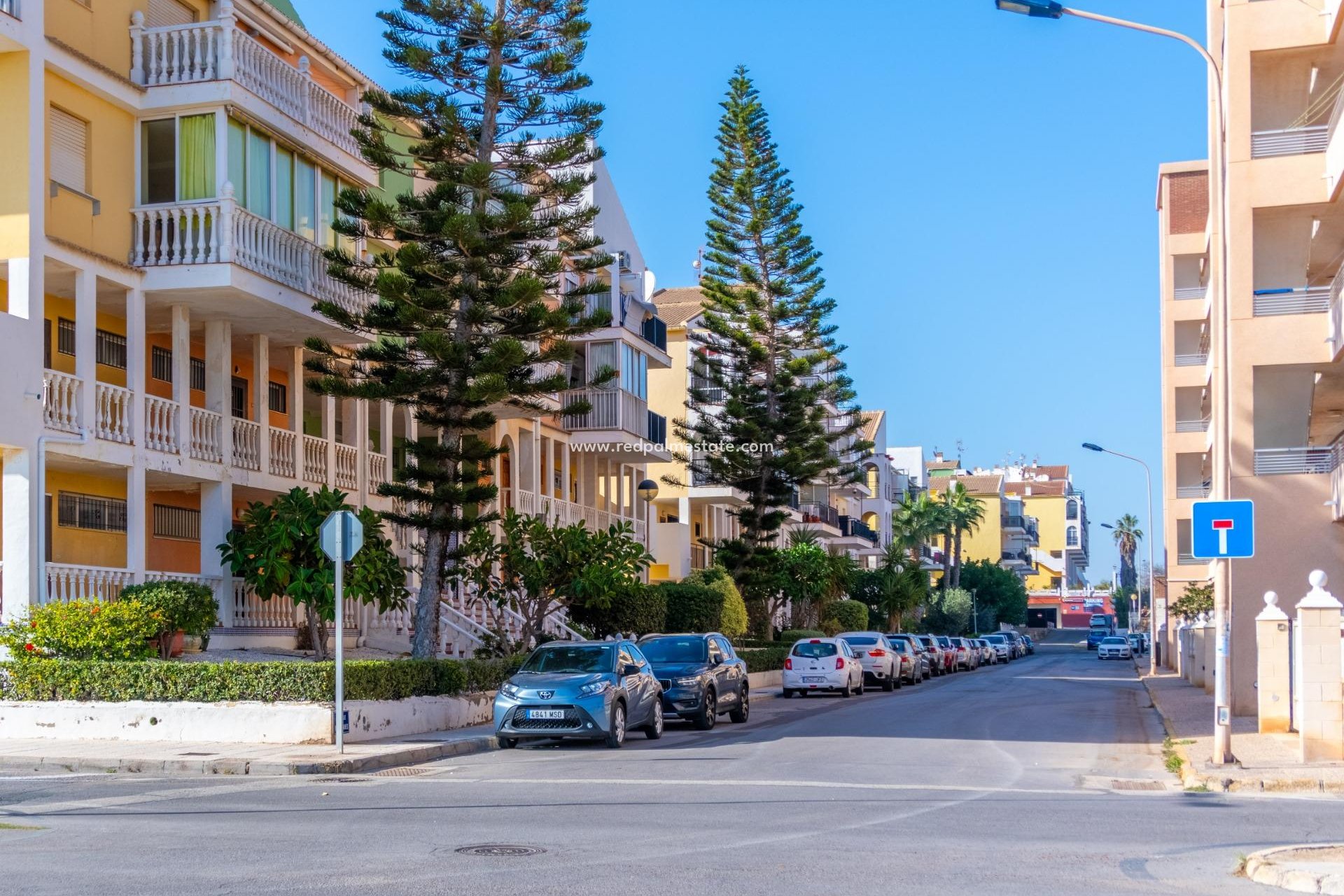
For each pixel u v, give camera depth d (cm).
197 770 1627
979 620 11419
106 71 2273
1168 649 6219
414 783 1510
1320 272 2973
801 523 6762
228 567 2491
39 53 2111
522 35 2623
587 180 2661
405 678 2117
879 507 9462
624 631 3431
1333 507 2498
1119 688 4288
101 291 2333
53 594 2095
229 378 2564
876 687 4472
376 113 3183
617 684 2055
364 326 2536
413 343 2575
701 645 2561
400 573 2445
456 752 1925
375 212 2444
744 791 1423
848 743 2108
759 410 4747
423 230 2544
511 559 2848
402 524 2539
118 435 2228
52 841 1024
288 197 2594
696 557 5625
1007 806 1305
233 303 2447
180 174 2373
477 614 3158
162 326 2606
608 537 2936
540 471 4131
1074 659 8769
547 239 2656
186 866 909
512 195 2512
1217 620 1670
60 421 2125
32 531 2041
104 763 1647
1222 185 1841
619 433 4222
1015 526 14400
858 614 6444
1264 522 2553
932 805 1305
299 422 2803
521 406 2694
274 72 2531
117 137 2348
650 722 2189
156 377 2661
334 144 2744
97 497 2466
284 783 1495
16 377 2025
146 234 2372
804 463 4744
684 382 5672
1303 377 2727
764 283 4756
